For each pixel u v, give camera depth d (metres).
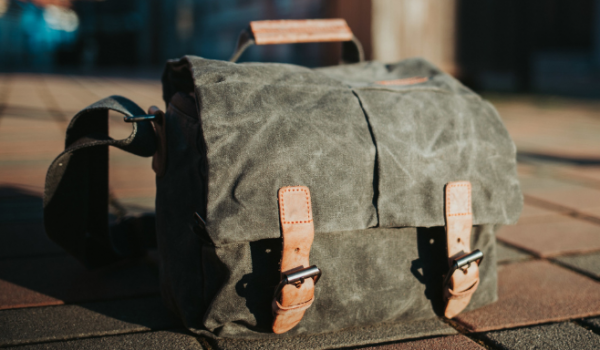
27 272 1.47
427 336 1.12
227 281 0.97
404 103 1.14
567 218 2.19
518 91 8.16
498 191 1.17
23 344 1.04
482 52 6.60
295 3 8.46
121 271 1.51
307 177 0.98
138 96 6.54
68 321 1.16
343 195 1.00
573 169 3.24
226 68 1.08
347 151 1.02
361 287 1.06
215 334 1.03
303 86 1.09
